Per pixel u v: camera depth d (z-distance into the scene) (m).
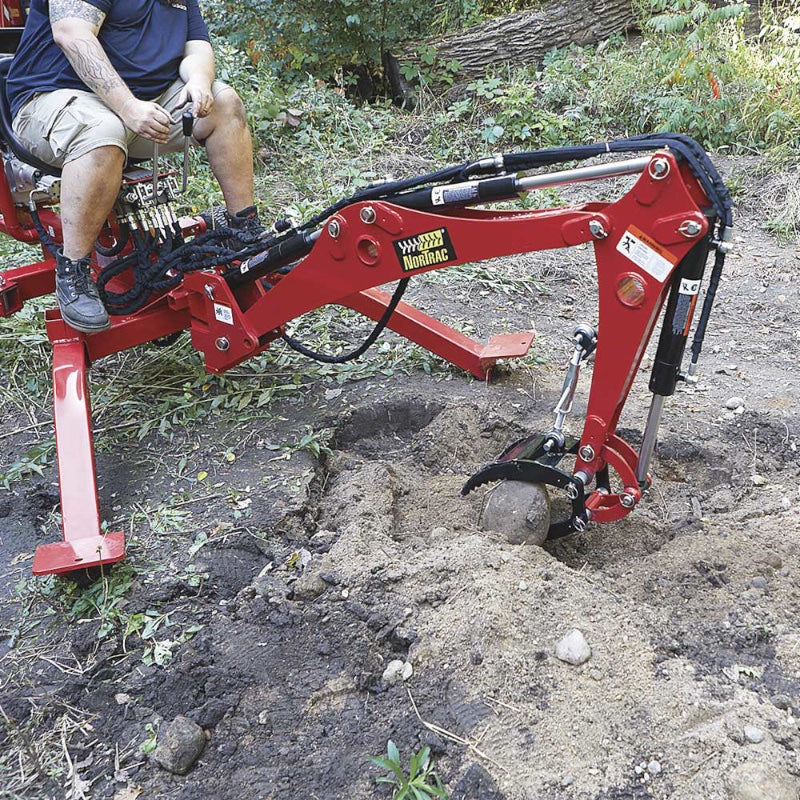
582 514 2.71
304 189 6.29
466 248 2.70
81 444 3.03
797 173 6.61
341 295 3.08
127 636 2.60
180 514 3.08
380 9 7.96
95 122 3.18
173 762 2.22
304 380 3.95
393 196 2.83
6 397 3.92
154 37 3.45
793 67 7.72
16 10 3.80
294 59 8.20
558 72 8.02
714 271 2.37
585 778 2.09
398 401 3.73
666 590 2.70
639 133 7.54
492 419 3.60
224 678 2.45
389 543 2.88
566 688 2.31
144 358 4.14
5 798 2.19
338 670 2.46
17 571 2.93
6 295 3.89
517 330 4.59
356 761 2.22
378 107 8.08
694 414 3.72
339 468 3.43
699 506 3.17
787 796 2.01
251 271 3.32
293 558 2.85
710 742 2.13
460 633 2.46
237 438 3.53
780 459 3.46
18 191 3.87
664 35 8.26
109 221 3.71
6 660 2.57
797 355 4.37
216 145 3.58
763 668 2.40
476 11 8.82
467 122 7.78
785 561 2.79
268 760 2.25
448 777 2.14
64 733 2.34
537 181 2.49
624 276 2.41
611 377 2.54
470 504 3.14
